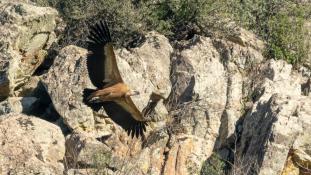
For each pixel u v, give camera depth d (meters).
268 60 85.88
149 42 83.38
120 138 73.19
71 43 87.31
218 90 79.38
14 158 62.88
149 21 89.75
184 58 81.75
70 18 88.19
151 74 79.50
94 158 68.12
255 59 85.44
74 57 77.62
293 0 100.94
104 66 45.47
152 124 75.56
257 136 74.12
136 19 88.69
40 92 79.50
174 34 91.31
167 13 91.38
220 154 76.81
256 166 71.44
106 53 45.09
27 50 81.62
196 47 83.25
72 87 74.94
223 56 85.62
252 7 95.44
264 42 90.81
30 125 66.19
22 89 80.81
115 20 88.19
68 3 88.81
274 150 71.31
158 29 89.44
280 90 81.75
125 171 66.81
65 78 75.75
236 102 79.62
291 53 90.81
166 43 83.56
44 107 78.69
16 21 80.44
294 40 91.56
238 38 87.88
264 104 76.69
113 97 45.91
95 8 88.06
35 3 90.44
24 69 81.19
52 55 85.44
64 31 88.38
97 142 70.06
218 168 74.50
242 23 93.25
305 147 73.12
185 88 79.75
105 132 73.19
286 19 93.12
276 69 84.31
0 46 79.19
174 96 79.94
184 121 77.12
